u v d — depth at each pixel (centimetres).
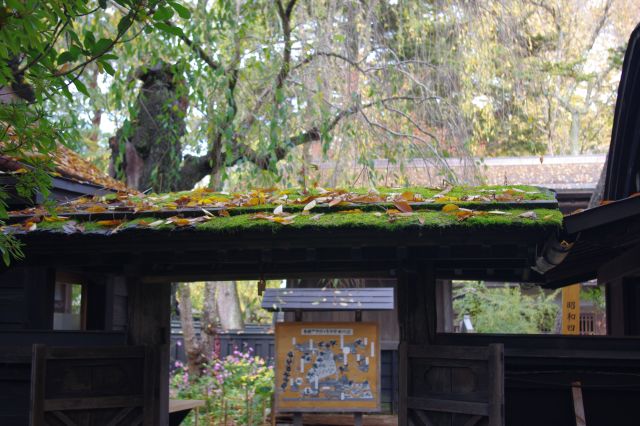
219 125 1059
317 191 573
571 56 2231
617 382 563
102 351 546
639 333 751
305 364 909
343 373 905
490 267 592
